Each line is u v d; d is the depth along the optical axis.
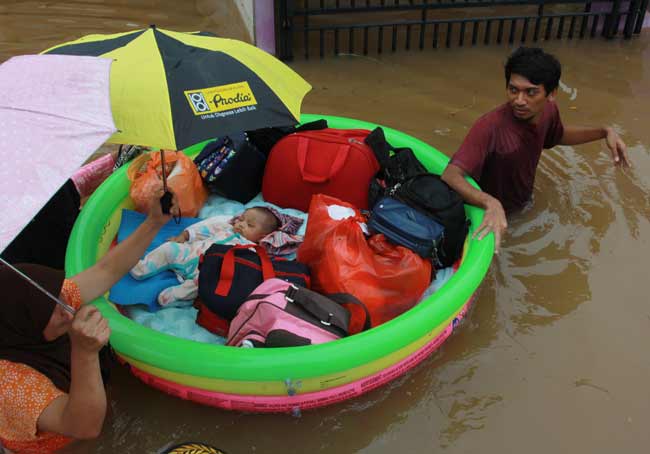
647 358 2.58
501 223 2.75
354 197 3.17
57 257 2.77
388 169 3.14
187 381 2.23
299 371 2.13
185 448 1.91
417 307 2.36
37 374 1.78
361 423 2.34
